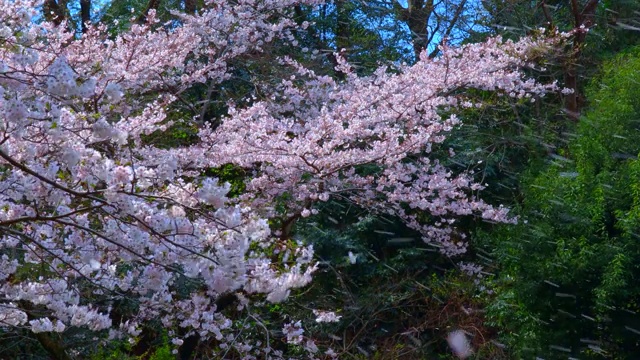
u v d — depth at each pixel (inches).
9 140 174.7
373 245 575.2
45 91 158.9
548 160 550.9
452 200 441.7
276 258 300.5
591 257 387.2
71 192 159.8
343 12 710.5
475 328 482.6
